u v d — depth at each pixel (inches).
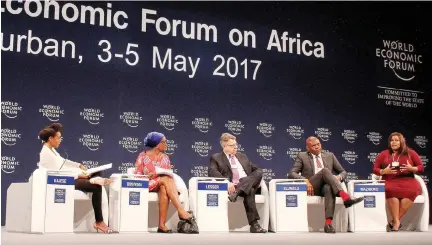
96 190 163.3
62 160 172.9
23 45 228.8
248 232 186.2
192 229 168.1
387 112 296.0
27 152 225.3
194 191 179.6
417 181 212.2
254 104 269.6
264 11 278.1
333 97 285.4
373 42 297.9
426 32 311.4
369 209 197.2
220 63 265.9
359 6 297.3
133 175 173.6
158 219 186.7
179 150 252.1
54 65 233.6
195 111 257.6
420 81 306.5
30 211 158.1
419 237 156.6
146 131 247.4
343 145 284.0
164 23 257.1
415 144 300.5
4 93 222.8
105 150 238.8
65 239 126.5
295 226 186.4
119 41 247.1
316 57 285.1
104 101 241.0
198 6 265.3
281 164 270.5
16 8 229.3
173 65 256.4
